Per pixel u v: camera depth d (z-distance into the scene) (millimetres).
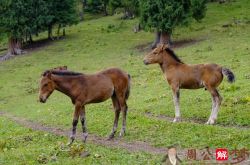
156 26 48406
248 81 27844
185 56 41625
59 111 28234
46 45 60250
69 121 24609
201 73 20250
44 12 60094
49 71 17938
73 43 58281
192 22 52062
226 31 49938
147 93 30047
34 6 59656
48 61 50500
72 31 67125
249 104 22281
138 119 22141
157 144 17594
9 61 54625
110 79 19016
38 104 33188
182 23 48562
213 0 67688
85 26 69250
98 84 18531
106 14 81562
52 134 21688
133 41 54812
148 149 17172
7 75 46844
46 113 28734
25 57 55125
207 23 55750
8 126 26172
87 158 15859
